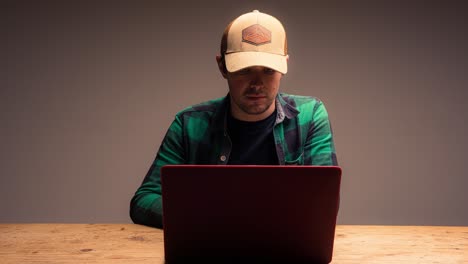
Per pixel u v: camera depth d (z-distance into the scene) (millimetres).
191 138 1804
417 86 3215
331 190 976
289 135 1780
